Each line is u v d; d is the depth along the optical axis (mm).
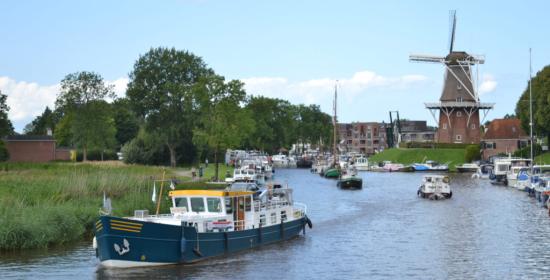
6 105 103312
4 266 33219
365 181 107875
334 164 131000
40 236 37969
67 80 120438
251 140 170375
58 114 167250
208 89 91812
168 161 113438
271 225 40625
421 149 155750
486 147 151750
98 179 54688
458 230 46969
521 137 147750
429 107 156250
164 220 34906
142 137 111438
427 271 33312
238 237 37250
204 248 34531
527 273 32750
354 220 52812
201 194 37000
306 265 34500
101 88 122062
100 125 122250
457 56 153000
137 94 112625
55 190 50031
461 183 99688
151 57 115375
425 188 73062
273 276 31859
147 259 32062
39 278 30891
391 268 33969
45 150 126500
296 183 102250
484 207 62250
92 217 42969
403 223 50938
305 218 45375
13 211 39812
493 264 34906
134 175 62750
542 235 44219
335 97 133125
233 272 32438
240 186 64062
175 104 110938
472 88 152875
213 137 89000
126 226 31031
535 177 77812
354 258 36562
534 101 120375
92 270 32344
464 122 154000
